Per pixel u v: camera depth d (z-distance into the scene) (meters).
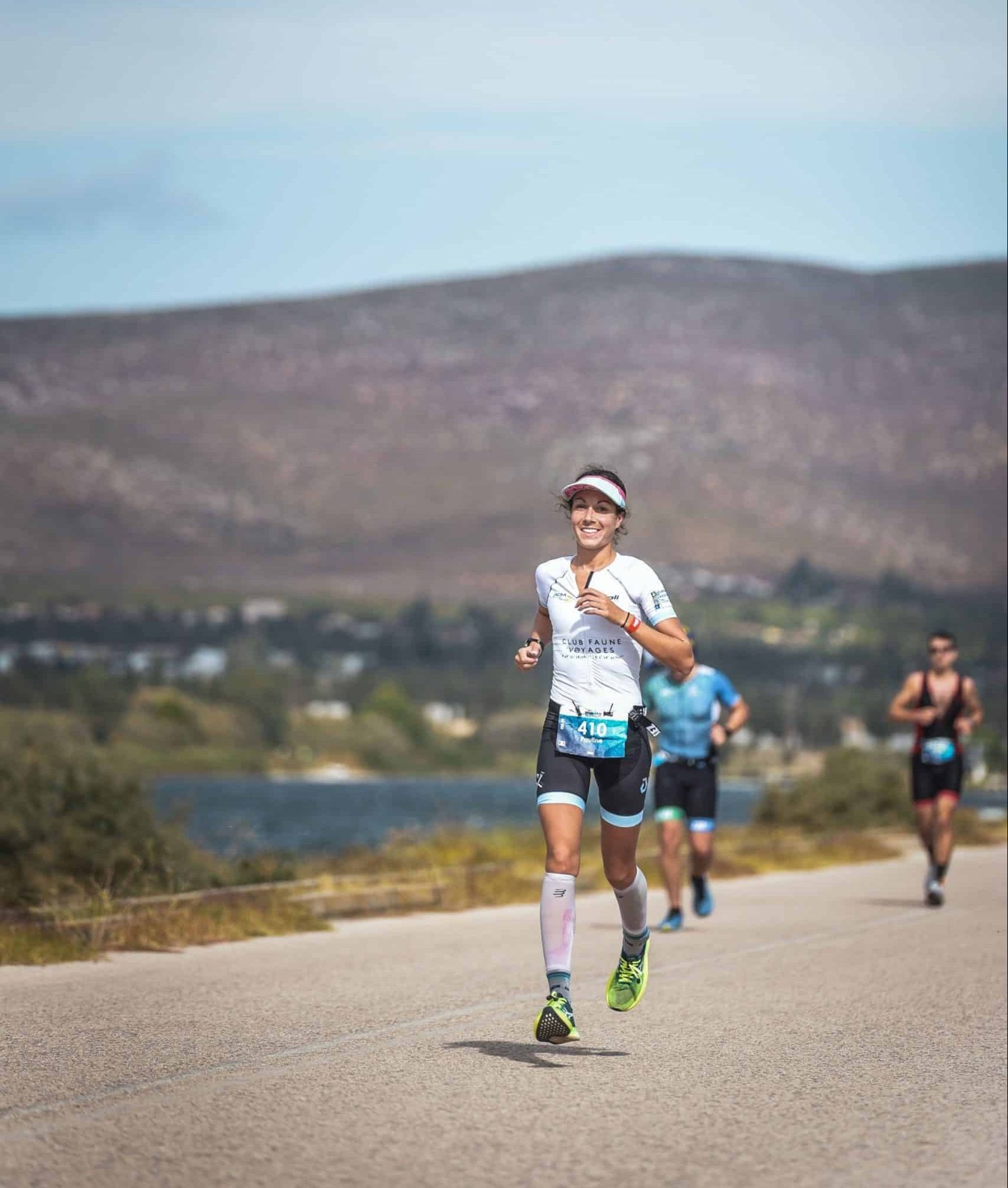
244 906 41.56
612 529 22.67
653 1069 21.84
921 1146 17.69
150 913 38.38
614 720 22.42
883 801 90.69
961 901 51.12
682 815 44.16
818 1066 22.48
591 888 55.56
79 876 42.78
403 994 28.83
